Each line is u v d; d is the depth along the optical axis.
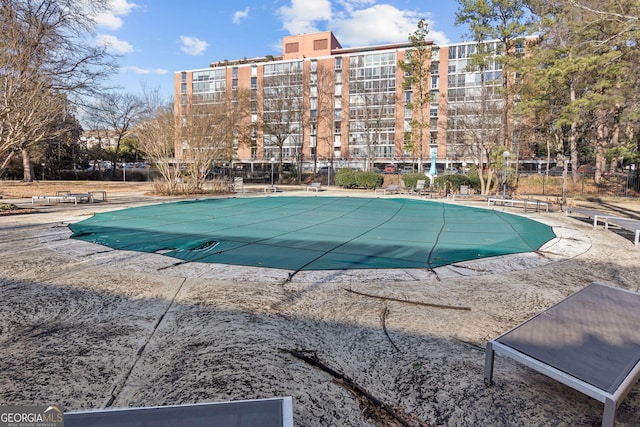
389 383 2.91
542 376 3.02
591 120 25.52
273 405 1.94
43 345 3.49
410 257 7.13
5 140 13.22
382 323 4.07
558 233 9.95
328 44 67.81
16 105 12.49
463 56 54.41
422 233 9.80
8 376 2.95
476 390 2.82
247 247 7.88
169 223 11.05
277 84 46.69
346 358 3.29
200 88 68.44
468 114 27.45
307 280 5.60
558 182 26.30
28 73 12.48
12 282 5.39
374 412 2.56
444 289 5.24
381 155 57.59
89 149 47.91
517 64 22.03
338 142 61.06
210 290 5.11
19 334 3.72
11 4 11.88
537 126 26.58
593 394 2.18
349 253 7.43
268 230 10.01
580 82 21.38
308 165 59.75
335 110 61.59
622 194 23.25
